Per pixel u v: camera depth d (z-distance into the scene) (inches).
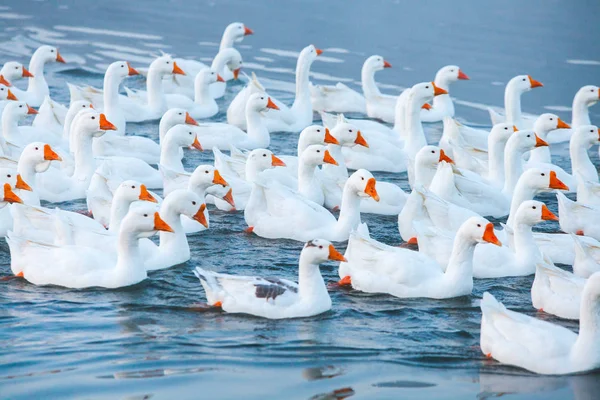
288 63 1339.8
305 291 594.2
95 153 918.4
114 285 623.8
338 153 880.9
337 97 1168.8
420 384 507.8
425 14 1578.5
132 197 695.7
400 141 1015.0
